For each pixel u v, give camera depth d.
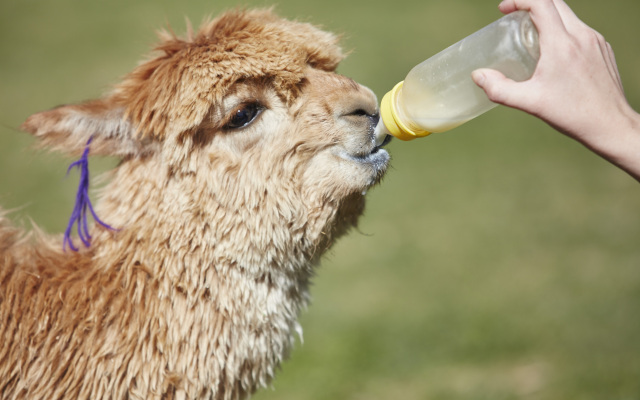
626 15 18.02
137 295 3.16
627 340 5.98
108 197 3.49
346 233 3.80
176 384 3.17
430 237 8.56
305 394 5.62
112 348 3.08
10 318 3.08
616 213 8.84
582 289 6.97
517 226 8.69
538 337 6.20
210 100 3.24
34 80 14.05
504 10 2.51
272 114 3.37
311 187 3.39
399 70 14.09
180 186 3.30
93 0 20.94
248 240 3.33
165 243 3.25
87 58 15.32
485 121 12.98
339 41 4.05
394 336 6.43
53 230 8.12
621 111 2.16
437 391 5.53
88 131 3.39
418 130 2.97
